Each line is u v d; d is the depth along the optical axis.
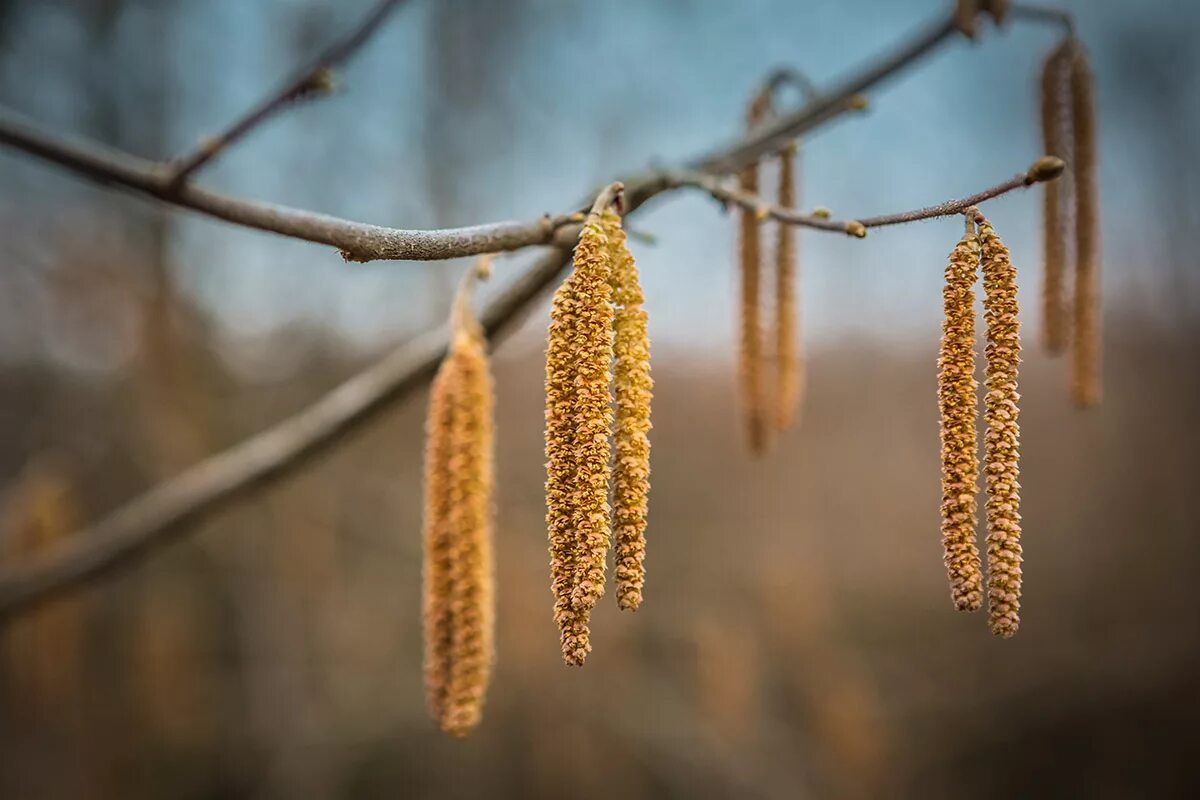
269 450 1.94
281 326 5.39
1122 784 6.44
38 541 2.62
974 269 1.08
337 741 4.95
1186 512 7.95
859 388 8.49
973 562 1.04
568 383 1.04
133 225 4.76
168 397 4.51
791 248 1.85
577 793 4.85
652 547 6.23
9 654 3.07
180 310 4.79
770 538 6.73
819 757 4.90
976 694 6.43
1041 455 8.76
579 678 4.91
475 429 1.40
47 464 4.04
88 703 4.32
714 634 4.85
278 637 4.86
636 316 1.07
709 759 4.90
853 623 7.14
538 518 5.45
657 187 1.39
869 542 7.85
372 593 5.35
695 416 7.07
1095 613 7.49
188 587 4.89
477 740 5.18
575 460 1.02
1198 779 6.34
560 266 1.54
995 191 1.09
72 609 3.04
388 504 5.29
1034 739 6.59
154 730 4.55
